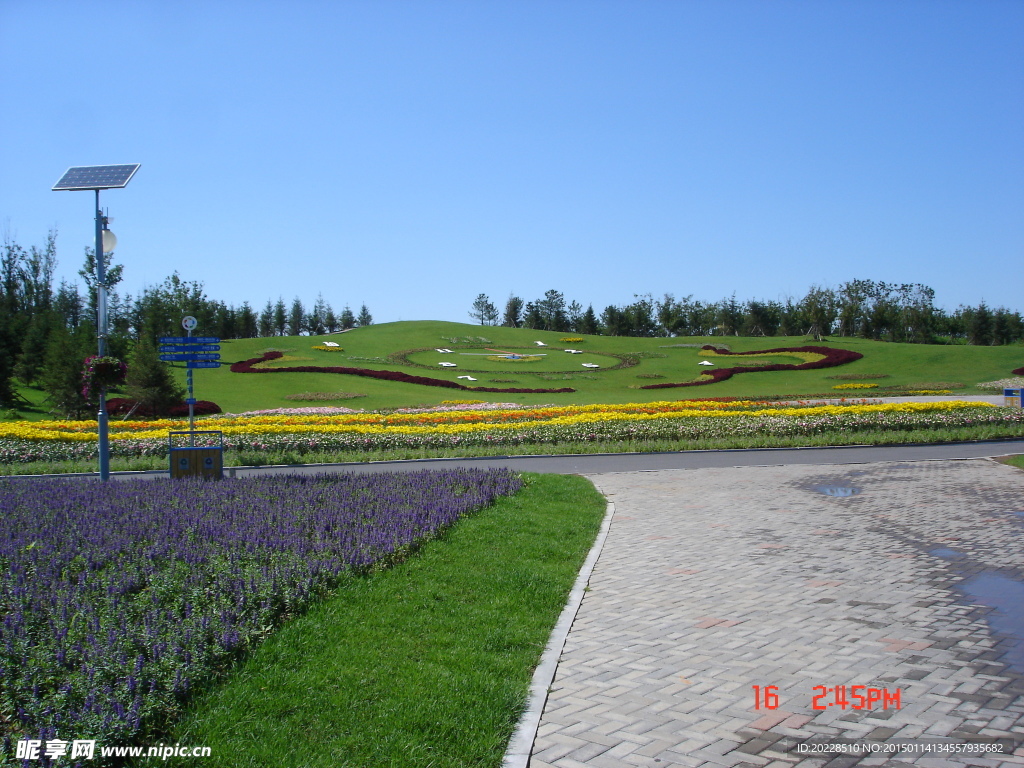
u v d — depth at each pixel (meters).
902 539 10.36
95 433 25.16
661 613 7.30
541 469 18.95
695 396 44.66
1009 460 18.50
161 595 6.76
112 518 9.96
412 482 13.76
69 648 5.52
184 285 64.06
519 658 5.98
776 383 50.56
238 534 8.85
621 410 33.00
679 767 4.41
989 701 5.26
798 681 5.64
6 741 4.38
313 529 9.41
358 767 4.28
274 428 25.06
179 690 5.00
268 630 6.11
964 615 7.11
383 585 7.47
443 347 66.56
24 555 8.03
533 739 4.75
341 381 49.03
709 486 15.68
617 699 5.36
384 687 5.27
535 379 52.72
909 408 26.61
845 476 16.72
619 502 13.95
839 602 7.57
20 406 39.62
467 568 8.34
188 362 16.56
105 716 4.52
